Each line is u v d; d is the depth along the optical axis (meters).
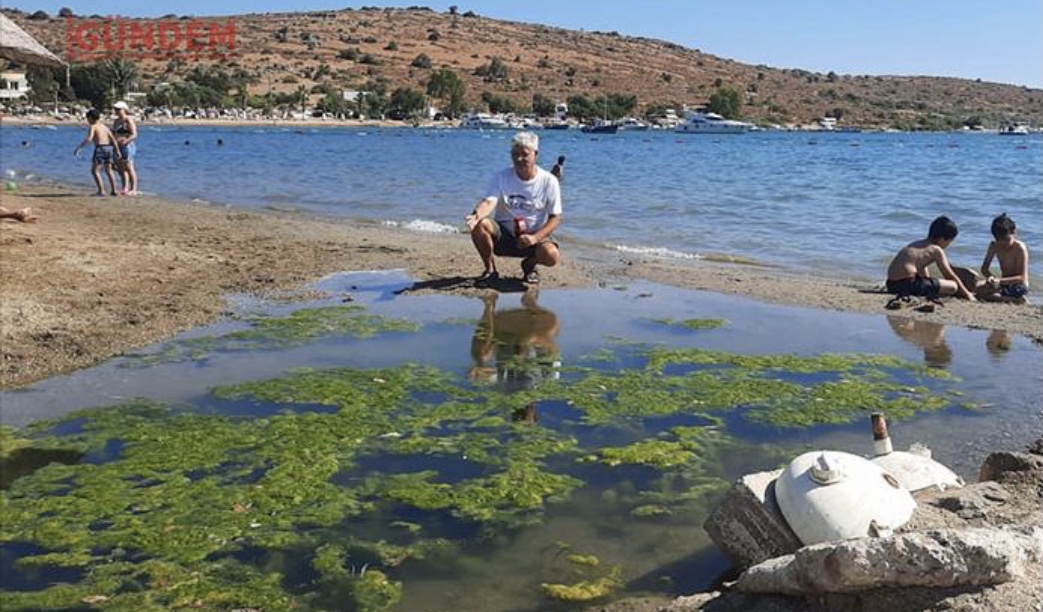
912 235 16.14
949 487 4.29
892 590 3.20
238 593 3.94
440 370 7.13
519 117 132.50
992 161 46.47
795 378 7.12
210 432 5.70
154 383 6.71
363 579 4.08
